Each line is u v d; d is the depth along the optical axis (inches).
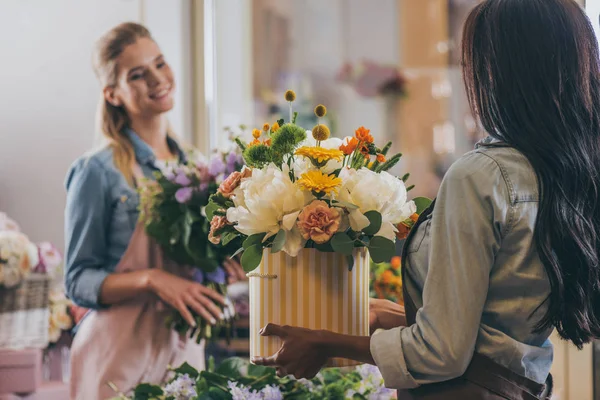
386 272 122.2
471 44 63.3
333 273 66.6
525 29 60.7
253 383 88.0
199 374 90.0
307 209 62.7
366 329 69.1
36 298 135.6
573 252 60.0
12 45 154.9
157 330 126.5
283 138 65.8
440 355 58.8
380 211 64.9
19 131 154.9
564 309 60.6
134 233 126.3
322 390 91.8
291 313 66.6
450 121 222.8
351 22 226.8
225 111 214.8
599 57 62.9
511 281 60.4
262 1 222.4
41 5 154.9
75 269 125.3
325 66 227.0
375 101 225.1
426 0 223.5
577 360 137.7
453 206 59.8
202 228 116.6
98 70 135.9
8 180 154.7
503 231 59.9
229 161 116.0
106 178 128.0
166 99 137.9
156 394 92.5
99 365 126.7
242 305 152.5
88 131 153.9
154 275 122.3
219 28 216.5
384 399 93.4
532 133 60.4
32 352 134.3
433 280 60.0
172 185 116.1
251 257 65.0
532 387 61.8
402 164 220.8
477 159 60.8
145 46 136.9
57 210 153.9
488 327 60.8
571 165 60.1
